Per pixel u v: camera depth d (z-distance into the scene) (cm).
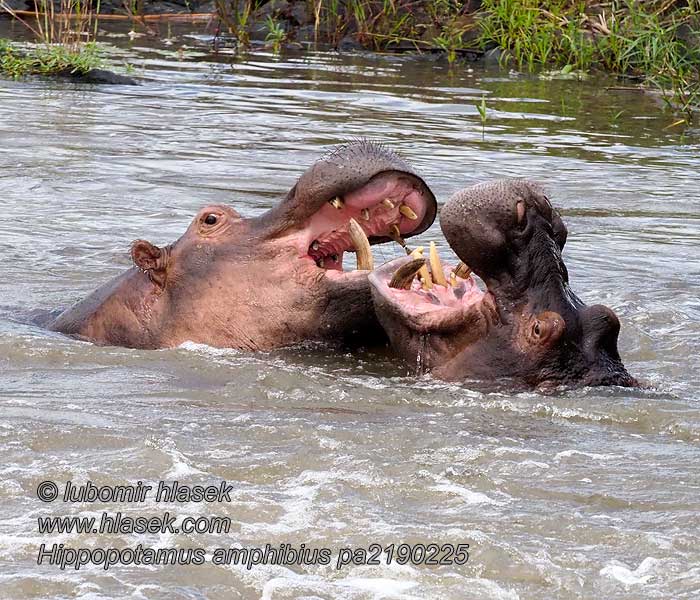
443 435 1118
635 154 2833
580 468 1051
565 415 1185
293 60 4016
